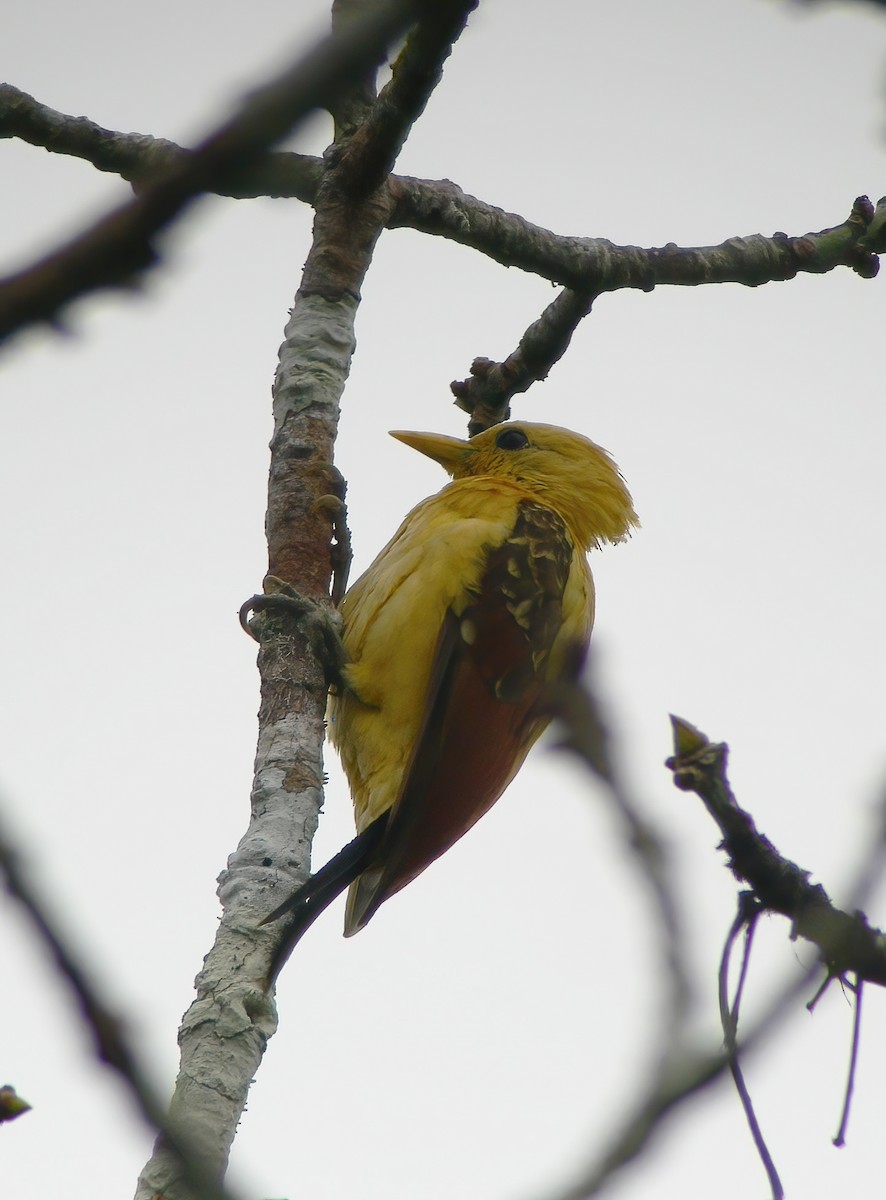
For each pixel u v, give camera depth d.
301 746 9.21
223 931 8.06
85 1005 3.17
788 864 4.93
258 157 3.06
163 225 3.06
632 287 13.07
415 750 10.92
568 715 3.29
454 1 3.08
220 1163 6.79
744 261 13.27
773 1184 4.78
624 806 3.26
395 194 12.01
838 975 4.71
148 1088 3.16
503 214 12.54
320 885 10.81
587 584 12.66
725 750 4.98
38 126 12.22
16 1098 4.55
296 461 10.55
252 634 10.06
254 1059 7.42
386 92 10.70
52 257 3.06
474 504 12.30
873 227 13.57
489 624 11.48
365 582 11.80
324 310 11.00
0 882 3.19
